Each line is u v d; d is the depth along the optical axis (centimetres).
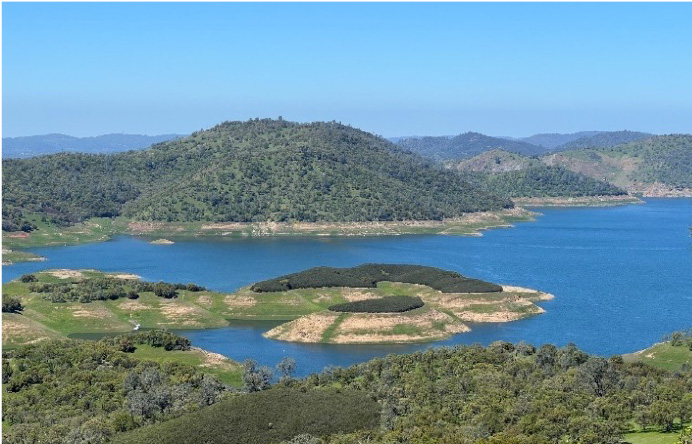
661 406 14938
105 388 18062
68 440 14538
